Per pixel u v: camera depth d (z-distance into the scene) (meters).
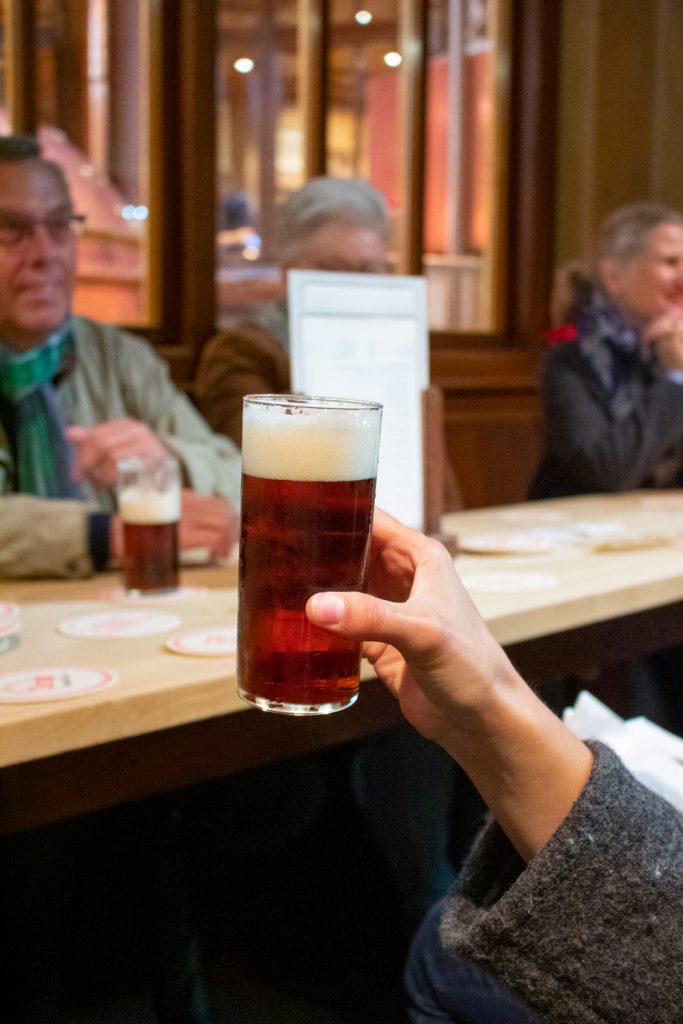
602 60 4.07
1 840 1.47
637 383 2.82
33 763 0.97
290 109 3.40
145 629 1.22
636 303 2.83
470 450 3.73
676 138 4.35
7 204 1.78
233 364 2.53
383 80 3.57
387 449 1.66
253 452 0.70
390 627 0.60
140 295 3.14
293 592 0.68
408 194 3.64
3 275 1.81
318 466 0.67
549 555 1.72
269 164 3.37
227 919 1.94
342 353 1.60
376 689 1.25
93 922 1.65
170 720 0.99
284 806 1.90
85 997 1.56
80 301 3.02
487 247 4.00
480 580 1.51
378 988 1.72
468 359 3.82
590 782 0.67
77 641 1.17
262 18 3.29
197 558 1.69
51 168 1.86
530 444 3.94
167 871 1.46
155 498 1.41
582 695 1.05
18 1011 1.46
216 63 3.06
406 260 3.68
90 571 1.53
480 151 3.93
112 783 1.03
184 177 3.07
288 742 1.17
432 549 0.71
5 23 2.81
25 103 2.83
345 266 2.40
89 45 3.08
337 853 2.10
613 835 0.66
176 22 3.02
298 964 1.79
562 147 4.01
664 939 0.65
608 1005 0.65
